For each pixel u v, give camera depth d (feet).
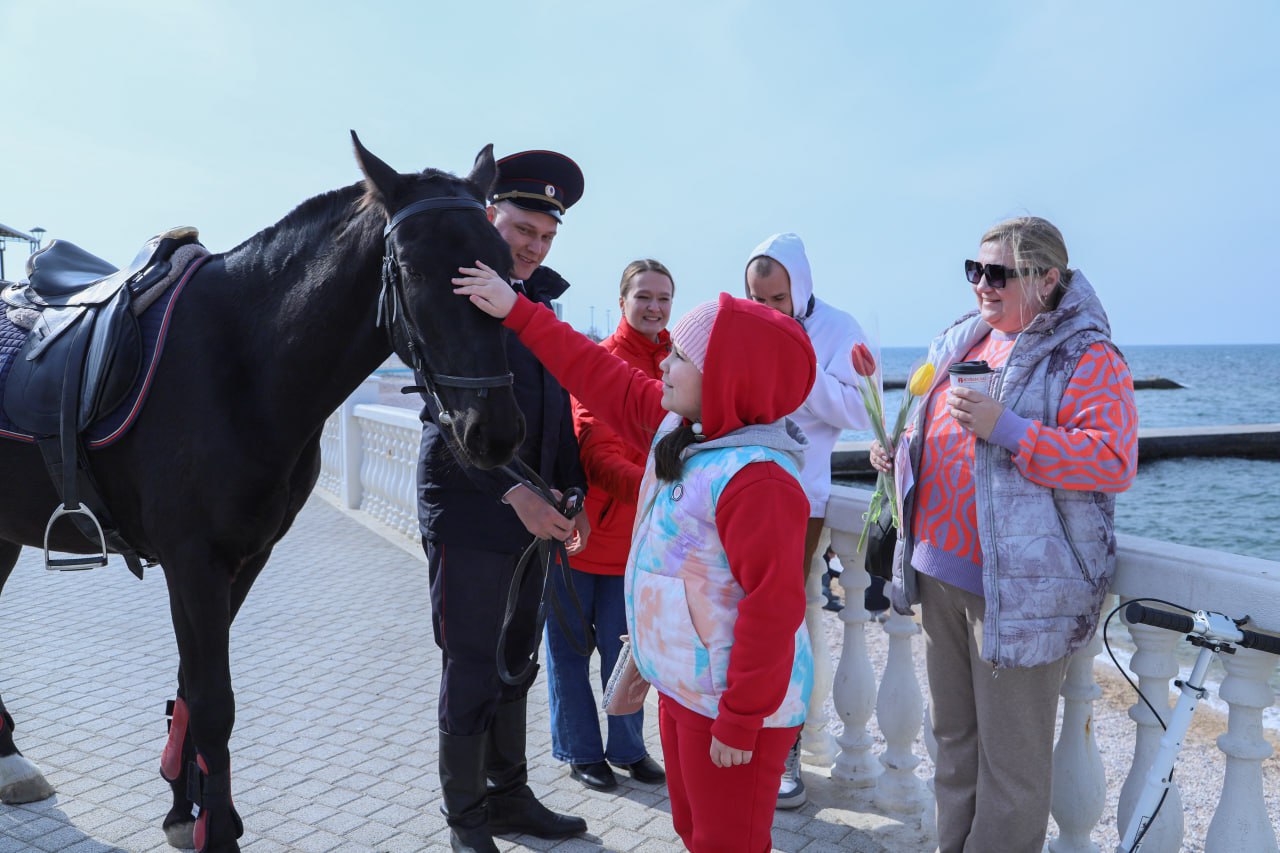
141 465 8.72
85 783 11.53
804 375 6.79
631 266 11.86
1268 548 44.11
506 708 10.07
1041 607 7.40
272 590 21.97
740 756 6.33
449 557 9.23
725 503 6.44
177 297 9.02
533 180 9.81
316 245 8.66
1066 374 7.56
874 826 10.47
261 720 13.80
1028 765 7.83
